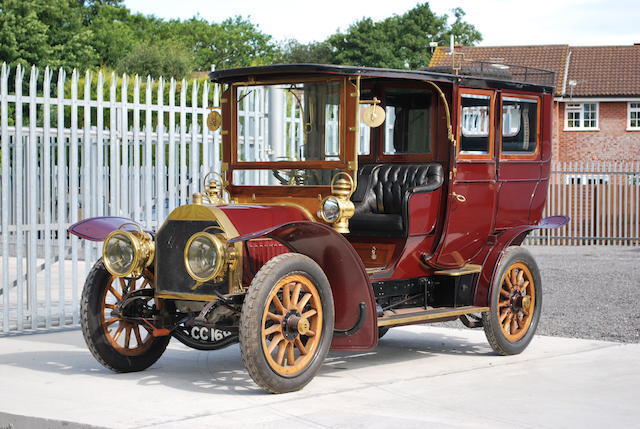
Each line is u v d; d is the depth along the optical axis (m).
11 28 31.19
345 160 6.55
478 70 7.97
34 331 8.82
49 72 8.83
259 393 6.10
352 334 6.44
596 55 36.62
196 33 63.59
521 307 7.85
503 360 7.51
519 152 7.97
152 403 5.77
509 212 7.92
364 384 6.45
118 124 9.58
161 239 6.33
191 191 10.07
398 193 7.40
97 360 6.71
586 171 21.80
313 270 6.13
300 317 6.03
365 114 6.46
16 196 8.68
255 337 5.77
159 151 9.76
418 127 7.56
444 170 7.34
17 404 5.71
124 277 6.81
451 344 8.35
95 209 9.31
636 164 22.36
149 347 6.95
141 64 35.69
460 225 7.42
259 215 6.31
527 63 36.00
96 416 5.40
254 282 5.84
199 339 6.80
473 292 7.65
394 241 7.11
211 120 7.40
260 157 10.36
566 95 34.62
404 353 7.86
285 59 56.53
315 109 6.75
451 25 58.44
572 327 9.30
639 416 5.53
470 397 6.03
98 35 42.94
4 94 8.50
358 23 56.22
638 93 34.34
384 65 53.56
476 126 7.50
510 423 5.32
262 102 10.32
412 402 5.86
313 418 5.38
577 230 22.12
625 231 21.47
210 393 6.09
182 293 6.24
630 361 7.42
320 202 6.66
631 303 11.01
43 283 12.05
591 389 6.31
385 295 7.06
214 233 6.12
